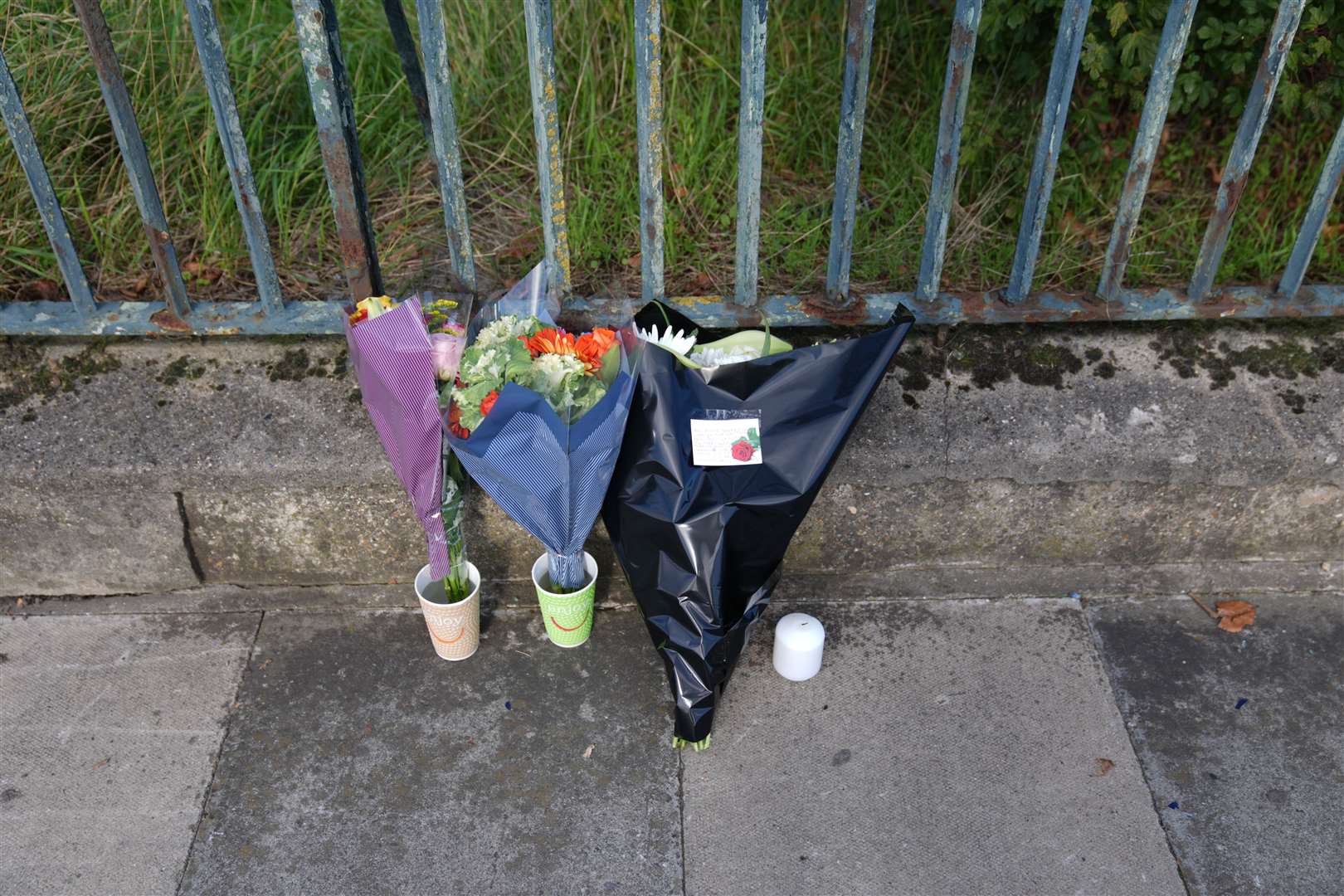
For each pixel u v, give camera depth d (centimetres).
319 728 206
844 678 216
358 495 215
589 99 277
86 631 224
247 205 200
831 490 218
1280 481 220
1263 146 271
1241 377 223
